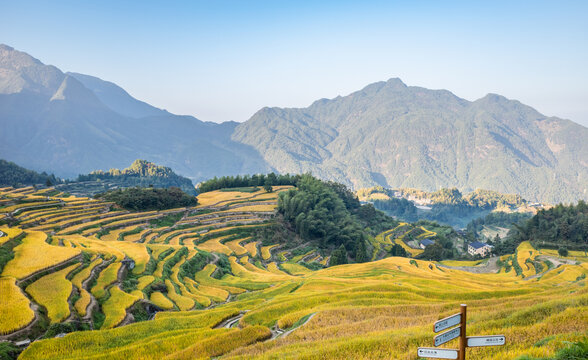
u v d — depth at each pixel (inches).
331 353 943.0
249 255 4931.1
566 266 4399.6
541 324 941.2
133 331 1579.7
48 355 1339.8
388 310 1546.5
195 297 2640.3
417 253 7514.8
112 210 5585.6
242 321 1664.6
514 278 4259.4
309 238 6545.3
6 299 1774.1
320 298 1923.0
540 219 7564.0
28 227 4195.4
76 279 2292.1
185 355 1197.7
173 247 3934.5
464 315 518.9
